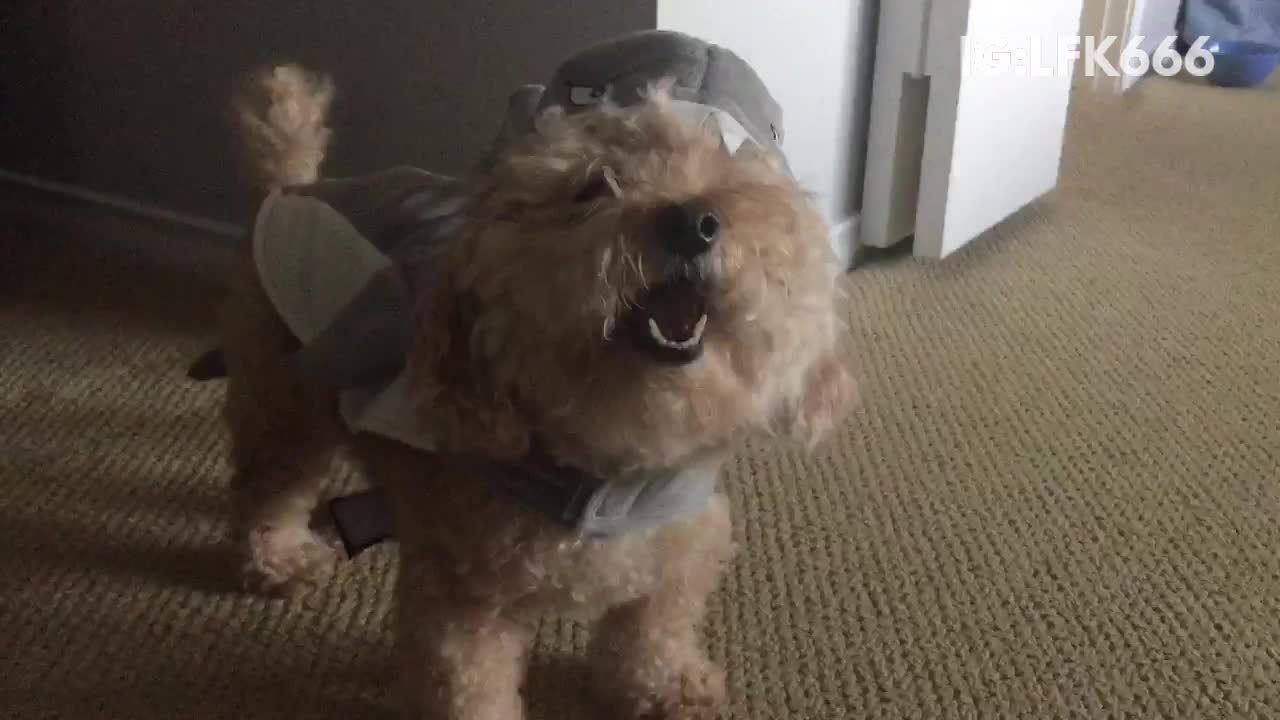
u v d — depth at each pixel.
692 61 0.98
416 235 0.89
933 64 1.81
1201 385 1.55
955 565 1.19
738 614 1.12
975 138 1.90
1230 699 1.01
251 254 1.04
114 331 1.66
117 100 1.92
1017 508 1.28
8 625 1.08
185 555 1.20
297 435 1.08
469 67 1.58
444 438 0.77
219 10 1.75
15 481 1.29
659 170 0.72
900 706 1.01
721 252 0.69
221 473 1.33
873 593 1.15
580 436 0.76
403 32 1.61
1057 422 1.46
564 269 0.69
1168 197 2.27
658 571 0.90
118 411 1.44
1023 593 1.15
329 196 0.97
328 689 1.02
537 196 0.73
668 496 0.82
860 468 1.36
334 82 1.68
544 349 0.72
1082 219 2.15
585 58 0.98
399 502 0.89
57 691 1.01
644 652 0.97
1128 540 1.23
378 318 0.83
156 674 1.03
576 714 1.01
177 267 1.87
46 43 1.94
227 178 1.87
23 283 1.80
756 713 1.00
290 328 0.95
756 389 0.76
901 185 1.95
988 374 1.58
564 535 0.81
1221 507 1.28
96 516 1.25
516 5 1.51
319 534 1.20
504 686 0.89
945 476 1.34
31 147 2.04
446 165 1.64
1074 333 1.70
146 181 1.95
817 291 0.78
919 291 1.85
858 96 1.90
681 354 0.71
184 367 1.55
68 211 2.03
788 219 0.75
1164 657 1.06
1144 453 1.39
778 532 1.24
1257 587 1.15
